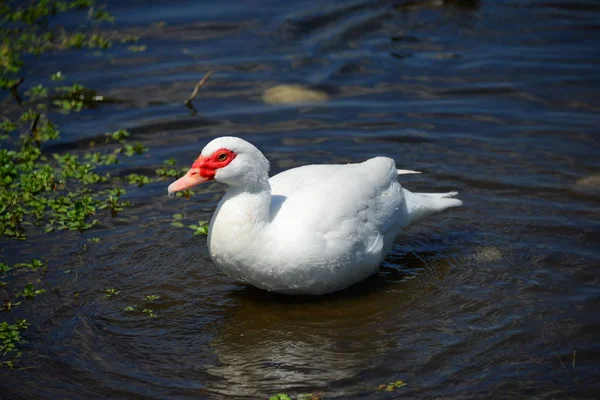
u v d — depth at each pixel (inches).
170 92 609.0
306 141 541.0
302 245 363.3
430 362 337.7
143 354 347.3
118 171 510.9
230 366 339.3
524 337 352.5
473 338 353.4
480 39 698.2
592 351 341.7
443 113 576.7
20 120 570.9
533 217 453.4
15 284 395.2
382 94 606.9
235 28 714.8
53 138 546.9
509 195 476.7
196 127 562.9
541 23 725.9
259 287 386.3
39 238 438.9
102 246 430.6
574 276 399.2
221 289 398.6
